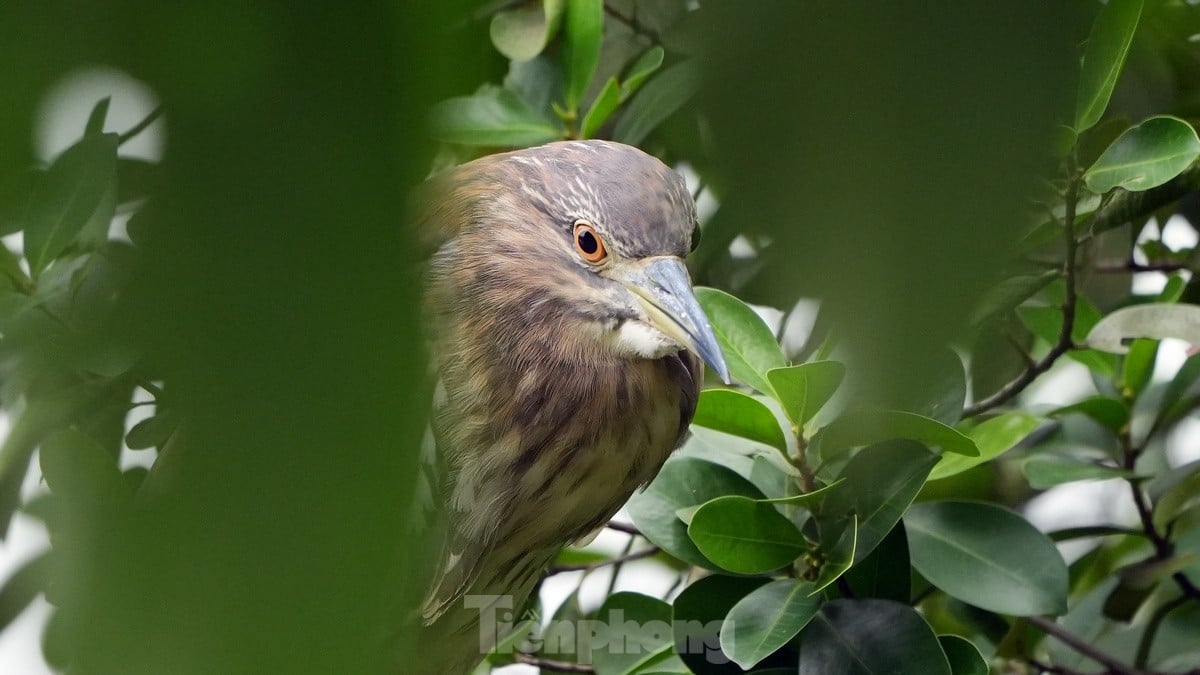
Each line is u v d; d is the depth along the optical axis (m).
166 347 1.25
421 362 1.28
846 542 6.88
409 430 1.25
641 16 8.84
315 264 1.25
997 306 4.11
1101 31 5.81
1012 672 9.16
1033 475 8.76
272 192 1.25
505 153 8.49
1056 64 1.42
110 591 1.21
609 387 8.09
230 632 1.21
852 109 1.38
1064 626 9.64
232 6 1.26
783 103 1.40
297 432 1.24
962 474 10.21
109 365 1.51
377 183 1.26
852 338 1.36
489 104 9.09
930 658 6.82
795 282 1.38
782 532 7.11
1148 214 7.91
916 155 1.38
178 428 1.24
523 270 8.05
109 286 1.78
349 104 1.26
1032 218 1.68
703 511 7.03
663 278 7.82
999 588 7.54
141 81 1.28
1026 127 1.40
